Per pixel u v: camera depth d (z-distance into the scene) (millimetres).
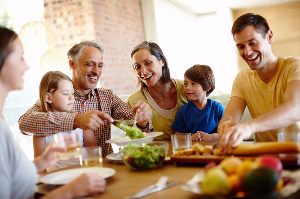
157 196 788
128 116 1988
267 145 969
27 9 3545
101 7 3705
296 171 858
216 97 4652
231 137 1037
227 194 679
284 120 1205
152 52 2072
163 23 4879
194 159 1072
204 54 6531
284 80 1568
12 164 882
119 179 1012
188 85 2074
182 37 5691
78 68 1930
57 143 1071
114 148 3629
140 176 1021
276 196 671
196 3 5629
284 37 6082
